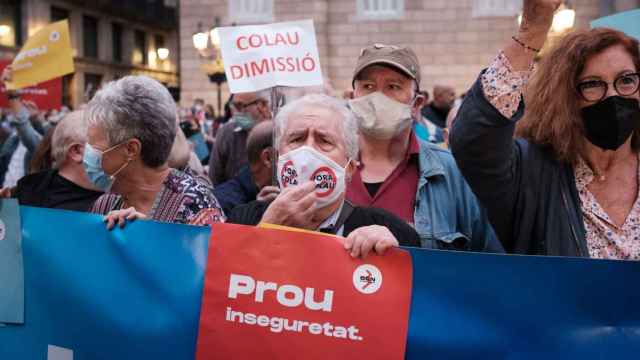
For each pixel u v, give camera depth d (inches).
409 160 122.6
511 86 80.2
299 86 122.3
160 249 79.2
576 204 86.6
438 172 117.8
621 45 84.7
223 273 76.0
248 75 122.9
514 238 89.7
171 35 1844.2
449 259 71.9
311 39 123.3
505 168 84.7
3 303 85.0
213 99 937.5
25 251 85.0
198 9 925.8
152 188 100.0
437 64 905.5
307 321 73.6
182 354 77.5
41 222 84.6
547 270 71.1
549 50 91.4
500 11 888.9
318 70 122.9
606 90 84.0
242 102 215.5
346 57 919.0
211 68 824.9
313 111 90.8
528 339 71.3
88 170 97.8
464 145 83.5
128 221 81.2
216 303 76.0
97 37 1546.5
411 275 72.2
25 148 276.5
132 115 94.7
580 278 70.8
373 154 123.5
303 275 73.9
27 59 183.5
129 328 80.0
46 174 132.4
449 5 897.5
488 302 71.6
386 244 71.8
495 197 87.0
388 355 71.8
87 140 97.7
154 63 1785.2
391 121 117.6
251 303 75.2
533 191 87.9
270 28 124.0
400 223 94.4
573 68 85.7
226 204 156.3
